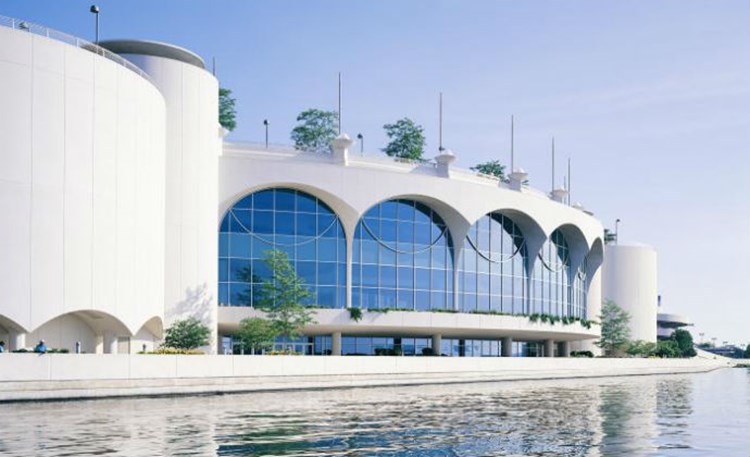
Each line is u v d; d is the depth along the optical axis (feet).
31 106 143.13
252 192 214.69
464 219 234.99
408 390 151.43
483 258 246.06
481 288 244.63
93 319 158.10
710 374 302.86
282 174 213.05
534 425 85.51
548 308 269.44
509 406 110.73
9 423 83.51
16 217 140.05
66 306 145.07
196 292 192.44
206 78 199.93
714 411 106.42
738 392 156.66
